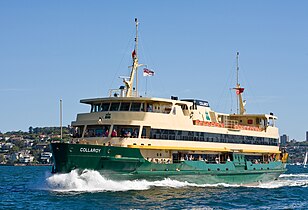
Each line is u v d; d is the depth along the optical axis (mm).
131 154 51406
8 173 118750
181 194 50750
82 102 57438
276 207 46594
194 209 42781
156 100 54312
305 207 47031
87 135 54906
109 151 50250
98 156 49906
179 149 56125
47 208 41656
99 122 53750
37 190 52469
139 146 52219
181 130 56875
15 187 62406
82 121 55500
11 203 44781
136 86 58562
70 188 49844
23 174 112625
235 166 64938
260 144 71562
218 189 58281
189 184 57500
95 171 50250
